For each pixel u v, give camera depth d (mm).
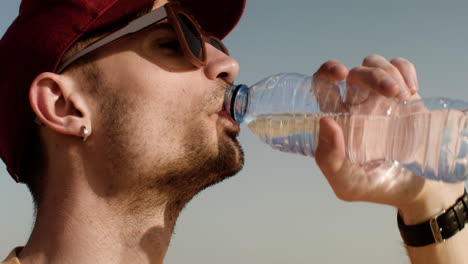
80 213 670
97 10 684
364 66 669
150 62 686
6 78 702
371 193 657
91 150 677
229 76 720
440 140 670
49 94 681
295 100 755
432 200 667
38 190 691
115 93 681
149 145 675
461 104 682
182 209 713
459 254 656
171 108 685
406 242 677
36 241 675
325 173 645
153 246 686
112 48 688
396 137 668
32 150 702
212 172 699
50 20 689
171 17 692
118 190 673
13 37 704
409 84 670
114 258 667
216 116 707
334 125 626
